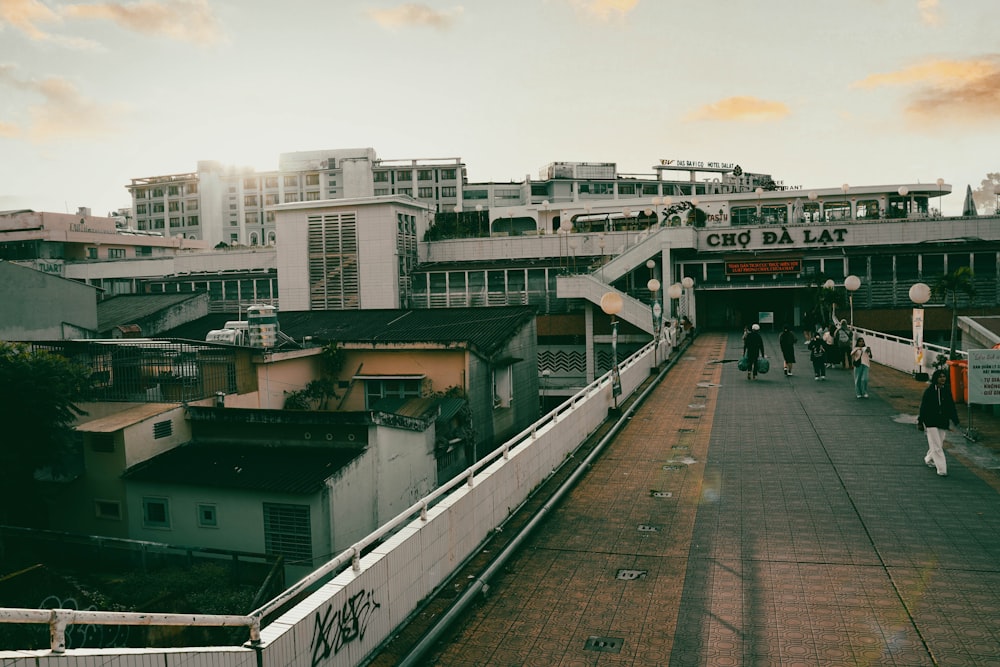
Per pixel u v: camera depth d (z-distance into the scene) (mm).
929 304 40219
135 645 11203
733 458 13648
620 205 54156
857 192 51812
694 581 8344
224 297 48812
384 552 7148
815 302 38156
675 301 41062
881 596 7754
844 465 12875
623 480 12523
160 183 115000
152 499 17422
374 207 43094
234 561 15688
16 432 16641
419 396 25984
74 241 66000
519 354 30484
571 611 7734
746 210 52062
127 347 20625
